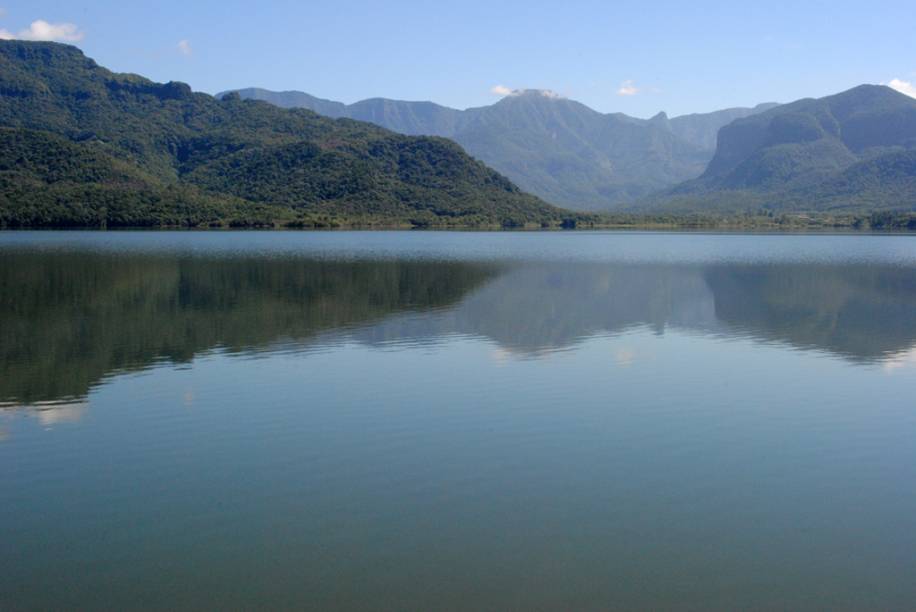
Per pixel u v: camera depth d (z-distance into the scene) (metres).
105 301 64.06
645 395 35.03
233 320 55.22
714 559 19.72
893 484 24.59
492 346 46.28
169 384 36.59
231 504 22.81
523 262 113.00
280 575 18.84
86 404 33.22
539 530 21.22
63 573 18.98
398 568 19.17
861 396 35.22
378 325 53.59
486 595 18.02
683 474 25.31
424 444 28.05
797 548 20.30
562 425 30.36
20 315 56.47
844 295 74.25
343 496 23.39
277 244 155.75
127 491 23.78
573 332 51.62
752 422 31.03
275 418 31.19
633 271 98.69
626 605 17.66
